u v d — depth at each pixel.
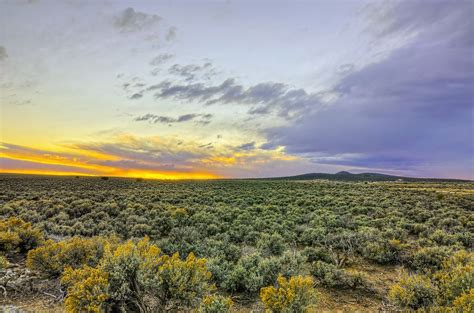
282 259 8.00
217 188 42.88
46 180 52.59
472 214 18.50
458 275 5.96
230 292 7.16
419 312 5.35
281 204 24.22
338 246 11.38
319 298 6.88
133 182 57.50
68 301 4.82
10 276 6.77
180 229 12.96
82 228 13.11
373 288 7.42
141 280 5.20
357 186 46.56
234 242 12.66
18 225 9.95
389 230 12.55
